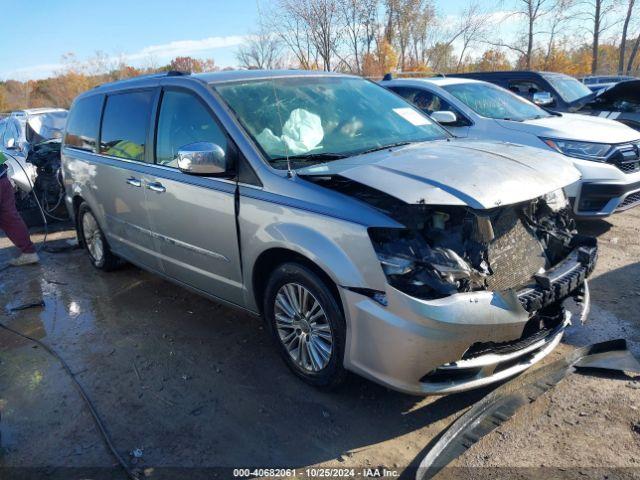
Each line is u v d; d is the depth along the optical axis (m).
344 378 3.13
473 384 2.82
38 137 9.30
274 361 3.72
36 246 7.10
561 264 3.28
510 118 6.64
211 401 3.30
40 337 4.36
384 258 2.72
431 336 2.61
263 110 3.71
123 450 2.91
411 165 3.04
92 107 5.30
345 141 3.71
